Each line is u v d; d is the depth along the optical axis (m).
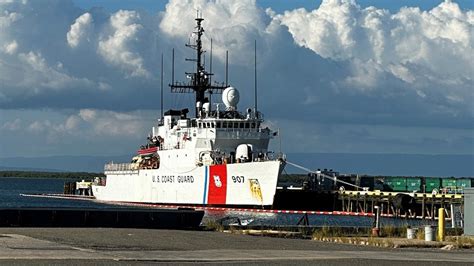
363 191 123.00
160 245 46.06
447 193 122.31
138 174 135.75
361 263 39.75
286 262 39.19
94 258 38.22
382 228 63.59
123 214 63.12
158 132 134.00
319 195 117.94
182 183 121.44
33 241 45.69
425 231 56.25
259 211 108.88
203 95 128.50
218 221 77.94
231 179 112.31
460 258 43.88
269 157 113.88
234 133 117.00
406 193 121.56
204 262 38.28
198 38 128.62
